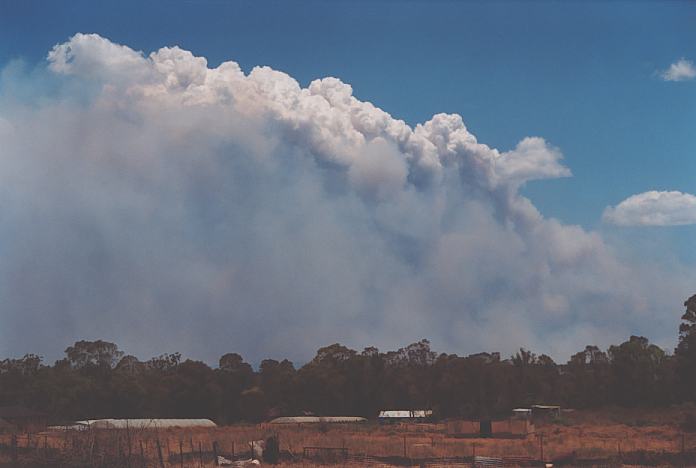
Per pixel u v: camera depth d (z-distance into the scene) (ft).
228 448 215.92
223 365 583.58
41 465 139.74
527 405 597.11
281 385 581.53
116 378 520.01
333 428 393.50
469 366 600.39
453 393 587.27
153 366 599.98
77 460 138.41
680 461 186.39
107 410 506.07
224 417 529.04
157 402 521.65
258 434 310.45
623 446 235.61
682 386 525.75
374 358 603.26
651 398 554.46
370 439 282.36
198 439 268.82
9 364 541.75
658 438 299.79
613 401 570.87
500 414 527.40
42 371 531.09
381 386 591.37
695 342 491.72
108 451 142.20
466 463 192.44
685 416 420.77
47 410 480.23
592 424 448.65
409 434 345.92
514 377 620.49
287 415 568.00
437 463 192.44
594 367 613.11
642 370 559.79
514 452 215.51
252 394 548.31
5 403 499.51
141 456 144.46
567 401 599.16
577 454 196.24
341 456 195.72
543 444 254.47
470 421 331.57
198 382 543.39
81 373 554.05
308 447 204.44
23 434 245.04
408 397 590.55
